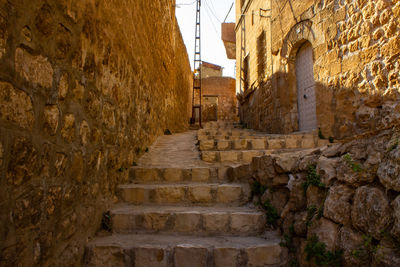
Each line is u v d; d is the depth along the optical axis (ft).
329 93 15.87
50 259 5.03
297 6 19.48
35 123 4.52
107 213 7.79
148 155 12.96
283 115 21.50
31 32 4.36
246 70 34.76
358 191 4.77
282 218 7.03
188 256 6.32
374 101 13.01
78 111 6.18
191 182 10.32
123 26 9.60
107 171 8.29
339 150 5.79
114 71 8.70
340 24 15.15
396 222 3.91
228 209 8.29
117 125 9.14
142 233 7.54
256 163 8.75
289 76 21.01
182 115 31.09
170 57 22.47
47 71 4.86
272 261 6.33
